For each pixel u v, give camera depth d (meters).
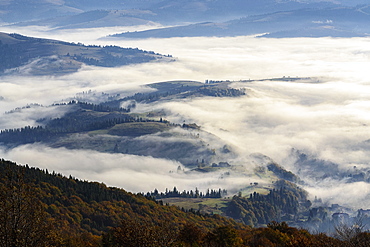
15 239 87.88
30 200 93.94
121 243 110.38
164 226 114.50
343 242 125.25
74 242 139.38
